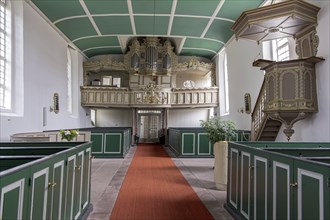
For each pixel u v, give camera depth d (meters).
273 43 9.31
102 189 6.14
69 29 11.83
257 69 9.94
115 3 9.65
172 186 6.43
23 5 8.41
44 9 9.55
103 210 4.73
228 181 4.92
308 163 2.43
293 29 6.91
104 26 11.93
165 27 12.09
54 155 2.99
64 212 3.37
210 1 9.46
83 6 9.79
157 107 16.88
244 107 11.23
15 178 2.06
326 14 6.09
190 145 11.41
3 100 7.98
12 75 8.19
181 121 19.08
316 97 6.36
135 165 9.46
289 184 2.78
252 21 6.37
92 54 16.98
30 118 8.76
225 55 15.20
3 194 1.88
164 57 16.73
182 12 10.41
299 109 6.16
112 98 16.41
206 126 6.77
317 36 6.40
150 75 17.48
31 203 2.36
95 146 11.31
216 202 5.24
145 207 4.90
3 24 8.04
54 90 11.03
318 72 6.34
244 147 4.19
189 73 18.45
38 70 9.45
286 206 2.84
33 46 9.07
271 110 6.57
